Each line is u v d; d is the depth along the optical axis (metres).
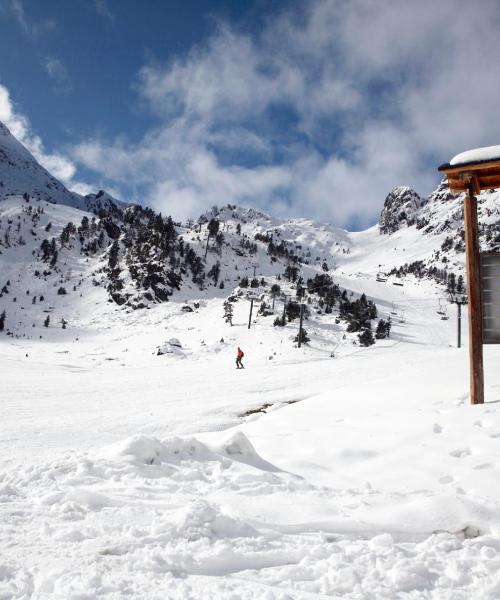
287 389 17.12
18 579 2.61
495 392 8.22
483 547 3.20
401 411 7.94
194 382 20.44
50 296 95.81
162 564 2.81
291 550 3.12
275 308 69.50
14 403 14.69
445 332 68.81
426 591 2.67
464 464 4.96
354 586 2.67
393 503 4.02
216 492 4.30
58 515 3.64
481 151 7.72
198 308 81.50
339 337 55.28
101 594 2.46
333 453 5.80
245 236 157.25
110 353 50.62
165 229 116.56
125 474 4.67
